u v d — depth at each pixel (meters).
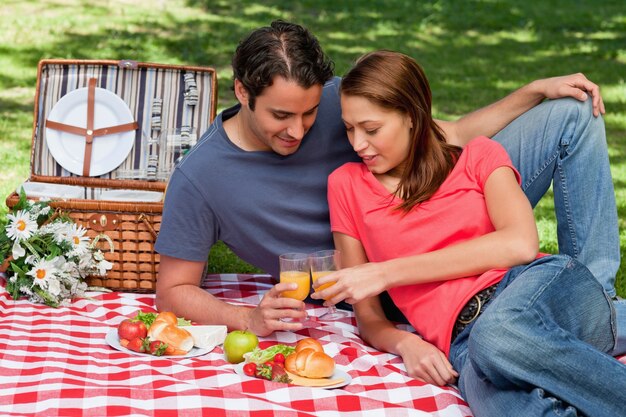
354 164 3.55
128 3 12.73
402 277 3.21
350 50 10.99
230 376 3.11
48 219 4.05
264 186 3.61
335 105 3.69
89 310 3.85
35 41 10.48
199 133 4.60
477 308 3.20
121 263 4.08
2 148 7.00
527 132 3.68
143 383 3.02
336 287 3.20
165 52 10.38
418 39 11.80
